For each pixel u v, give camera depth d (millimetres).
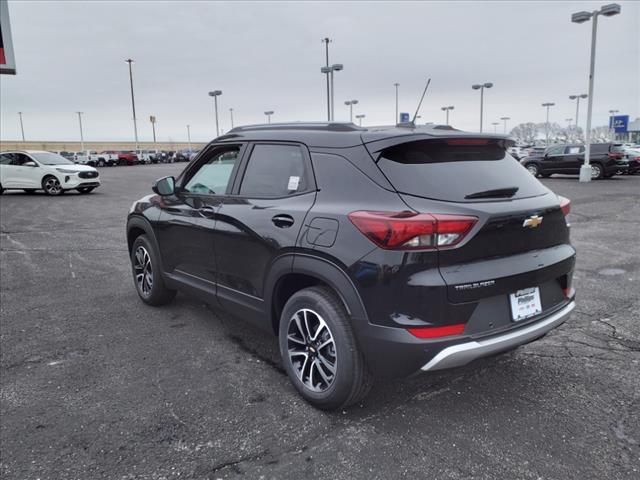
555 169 23359
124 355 3803
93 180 18422
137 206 4895
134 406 3051
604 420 2824
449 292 2455
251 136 3600
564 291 3113
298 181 3092
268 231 3109
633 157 24375
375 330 2566
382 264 2494
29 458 2555
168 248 4359
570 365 3525
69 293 5504
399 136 2707
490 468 2414
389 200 2576
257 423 2852
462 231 2465
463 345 2502
